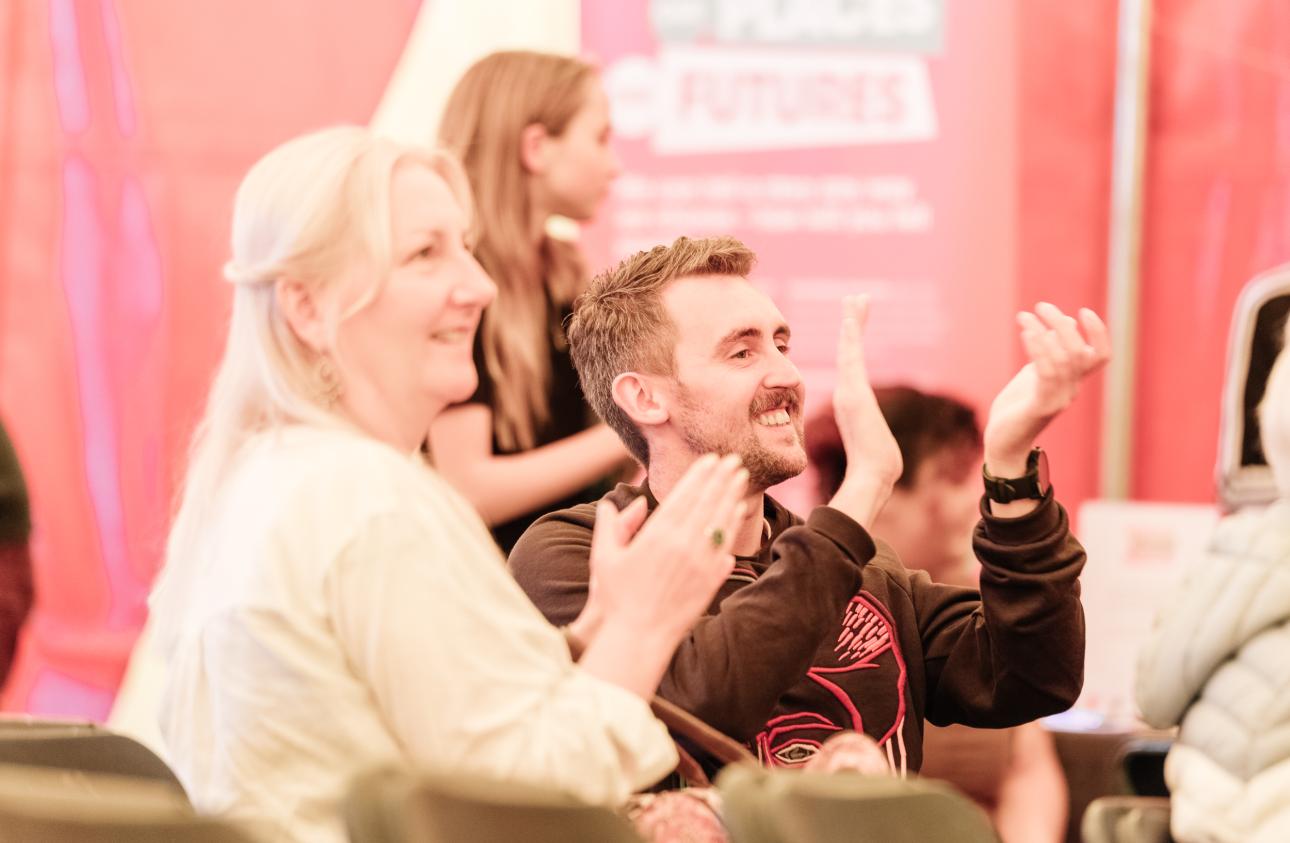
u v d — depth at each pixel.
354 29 7.57
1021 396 3.67
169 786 2.59
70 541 7.46
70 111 7.56
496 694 2.57
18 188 7.52
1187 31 7.95
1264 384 5.18
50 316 7.54
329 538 2.59
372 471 2.66
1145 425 7.95
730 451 3.75
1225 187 7.94
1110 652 6.15
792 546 3.34
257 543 2.63
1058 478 7.93
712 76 7.67
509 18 7.59
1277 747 4.18
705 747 3.05
